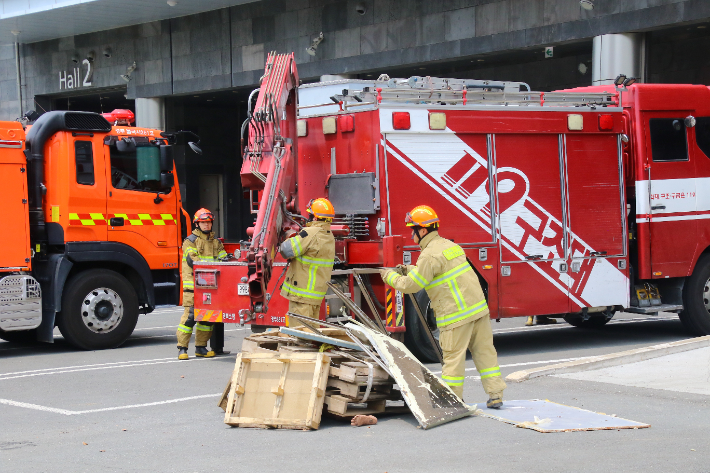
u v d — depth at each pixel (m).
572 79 22.97
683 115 12.87
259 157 11.07
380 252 10.84
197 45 28.64
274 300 10.91
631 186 12.68
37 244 12.55
